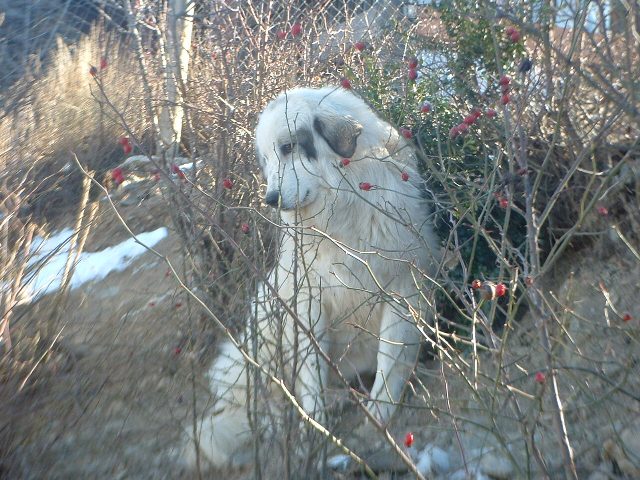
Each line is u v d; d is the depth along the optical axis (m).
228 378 4.91
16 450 4.70
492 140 5.08
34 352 5.38
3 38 13.96
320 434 4.06
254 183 5.88
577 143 4.51
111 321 6.55
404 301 4.13
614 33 3.82
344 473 4.07
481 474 3.92
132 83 9.84
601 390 4.25
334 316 5.05
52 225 8.66
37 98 10.62
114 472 4.53
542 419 4.20
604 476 3.68
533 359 4.69
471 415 4.43
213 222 3.94
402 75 6.02
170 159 6.71
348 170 4.96
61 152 9.50
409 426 4.56
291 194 4.93
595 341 4.59
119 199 9.09
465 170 5.23
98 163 9.41
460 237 5.32
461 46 5.37
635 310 4.71
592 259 5.35
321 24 7.98
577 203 5.21
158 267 7.57
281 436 4.18
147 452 4.68
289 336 4.84
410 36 6.02
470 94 5.45
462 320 5.31
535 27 3.91
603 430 4.00
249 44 6.98
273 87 6.55
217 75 6.91
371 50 6.62
